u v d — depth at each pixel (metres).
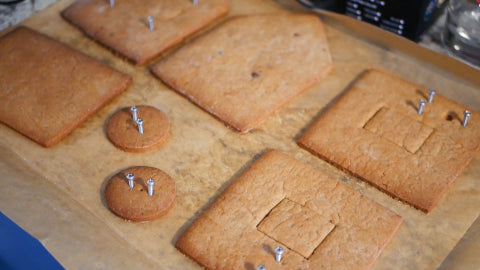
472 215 0.66
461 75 0.76
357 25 0.80
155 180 0.67
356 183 0.69
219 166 0.70
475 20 0.78
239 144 0.71
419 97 0.74
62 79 0.75
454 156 0.70
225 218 0.65
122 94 0.75
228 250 0.63
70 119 0.72
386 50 0.79
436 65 0.77
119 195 0.66
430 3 0.80
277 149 0.71
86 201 0.67
